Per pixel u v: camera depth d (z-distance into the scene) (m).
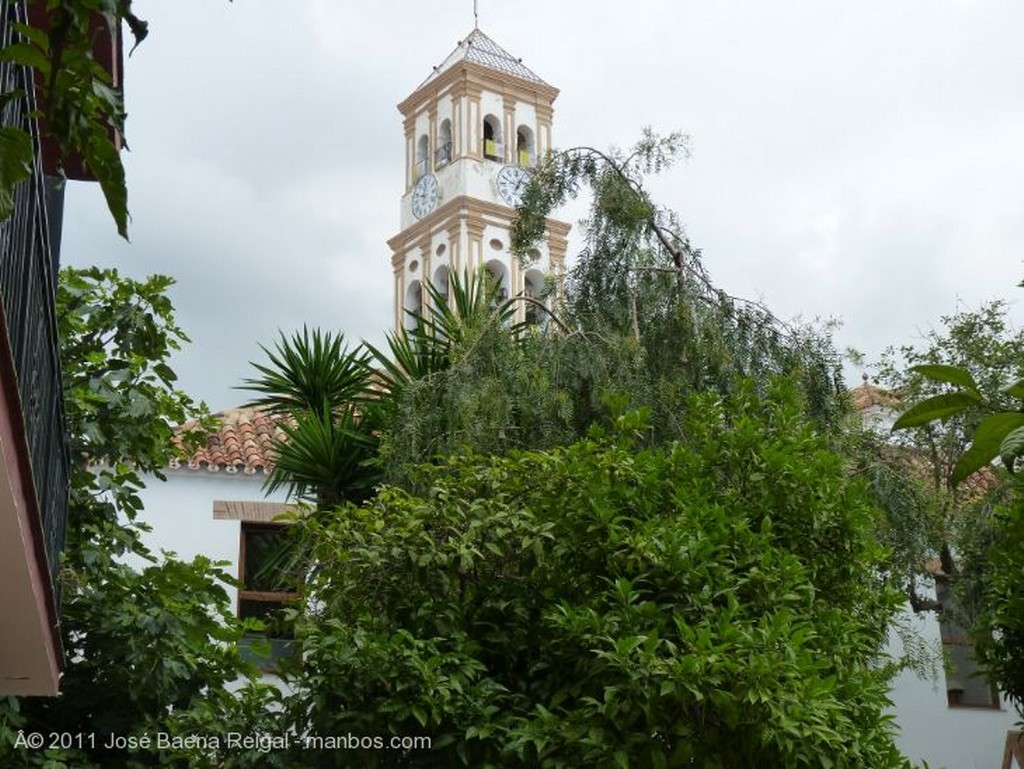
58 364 6.87
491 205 44.56
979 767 19.00
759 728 7.21
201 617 10.10
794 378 12.56
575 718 7.46
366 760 7.73
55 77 3.21
